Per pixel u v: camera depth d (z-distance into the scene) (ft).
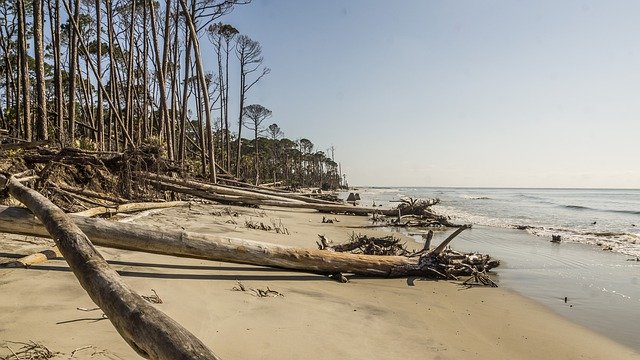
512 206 127.13
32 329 11.45
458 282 24.43
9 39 74.08
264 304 16.34
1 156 29.14
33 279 15.79
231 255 21.04
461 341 14.94
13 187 21.72
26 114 49.88
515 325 17.40
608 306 20.79
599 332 16.97
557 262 32.73
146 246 19.92
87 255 11.07
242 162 203.51
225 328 13.38
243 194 57.93
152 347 7.02
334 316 15.92
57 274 16.66
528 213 95.50
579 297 22.36
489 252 37.14
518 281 25.88
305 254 22.48
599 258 34.73
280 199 64.64
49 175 30.04
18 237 21.79
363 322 15.66
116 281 9.42
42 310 12.87
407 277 24.61
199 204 55.31
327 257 22.91
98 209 29.01
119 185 37.55
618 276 27.76
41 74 44.24
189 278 18.86
